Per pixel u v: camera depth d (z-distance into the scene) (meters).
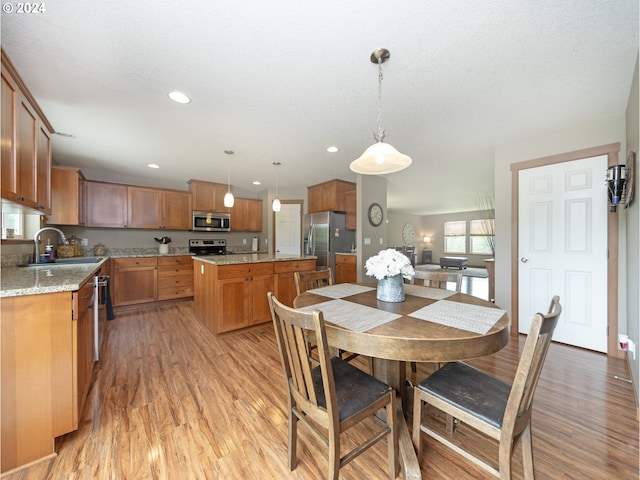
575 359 2.31
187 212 4.85
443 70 1.73
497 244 3.07
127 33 1.41
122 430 1.46
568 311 2.61
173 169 4.20
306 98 2.08
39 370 1.28
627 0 1.21
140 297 4.02
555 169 2.68
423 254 10.92
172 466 1.24
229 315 2.91
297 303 1.62
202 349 2.56
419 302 1.63
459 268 8.85
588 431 1.45
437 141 2.96
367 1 1.23
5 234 2.49
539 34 1.42
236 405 1.70
